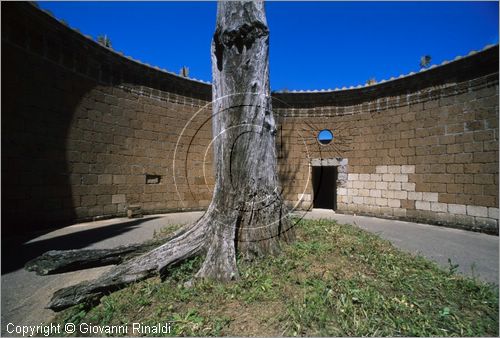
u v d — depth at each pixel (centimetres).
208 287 282
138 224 769
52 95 726
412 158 886
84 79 805
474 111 757
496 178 708
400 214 902
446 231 736
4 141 629
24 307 310
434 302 262
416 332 213
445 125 815
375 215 961
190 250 350
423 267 348
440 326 227
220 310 246
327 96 1084
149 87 979
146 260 337
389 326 222
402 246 554
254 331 216
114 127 882
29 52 676
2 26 621
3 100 627
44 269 356
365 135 1009
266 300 256
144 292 295
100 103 847
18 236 620
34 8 660
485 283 335
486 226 716
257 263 335
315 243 400
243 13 373
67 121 761
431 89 851
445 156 812
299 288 273
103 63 855
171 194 1021
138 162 941
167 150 1016
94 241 577
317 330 214
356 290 264
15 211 648
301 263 325
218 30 384
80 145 792
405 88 914
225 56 384
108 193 859
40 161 699
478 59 743
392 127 941
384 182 949
